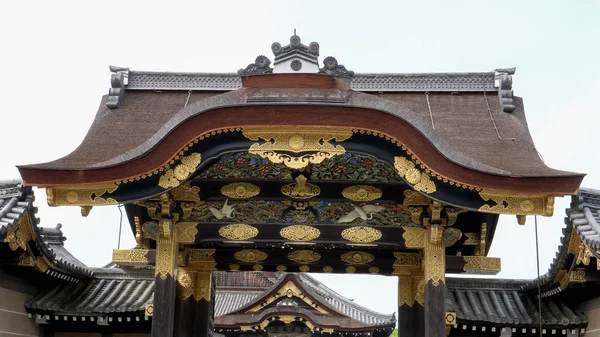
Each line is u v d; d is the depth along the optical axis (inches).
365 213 477.4
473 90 591.2
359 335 1121.4
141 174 436.8
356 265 560.7
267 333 1120.8
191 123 429.7
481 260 488.1
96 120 564.4
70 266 626.2
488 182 425.1
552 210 427.5
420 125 423.2
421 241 475.5
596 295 577.0
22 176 438.9
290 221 484.1
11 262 556.7
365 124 426.9
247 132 431.8
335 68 438.0
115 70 605.3
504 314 615.2
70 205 447.8
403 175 436.8
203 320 562.6
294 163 431.5
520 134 535.8
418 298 547.5
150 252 502.0
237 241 482.6
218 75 609.9
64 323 621.3
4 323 567.2
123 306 609.3
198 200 475.5
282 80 435.8
